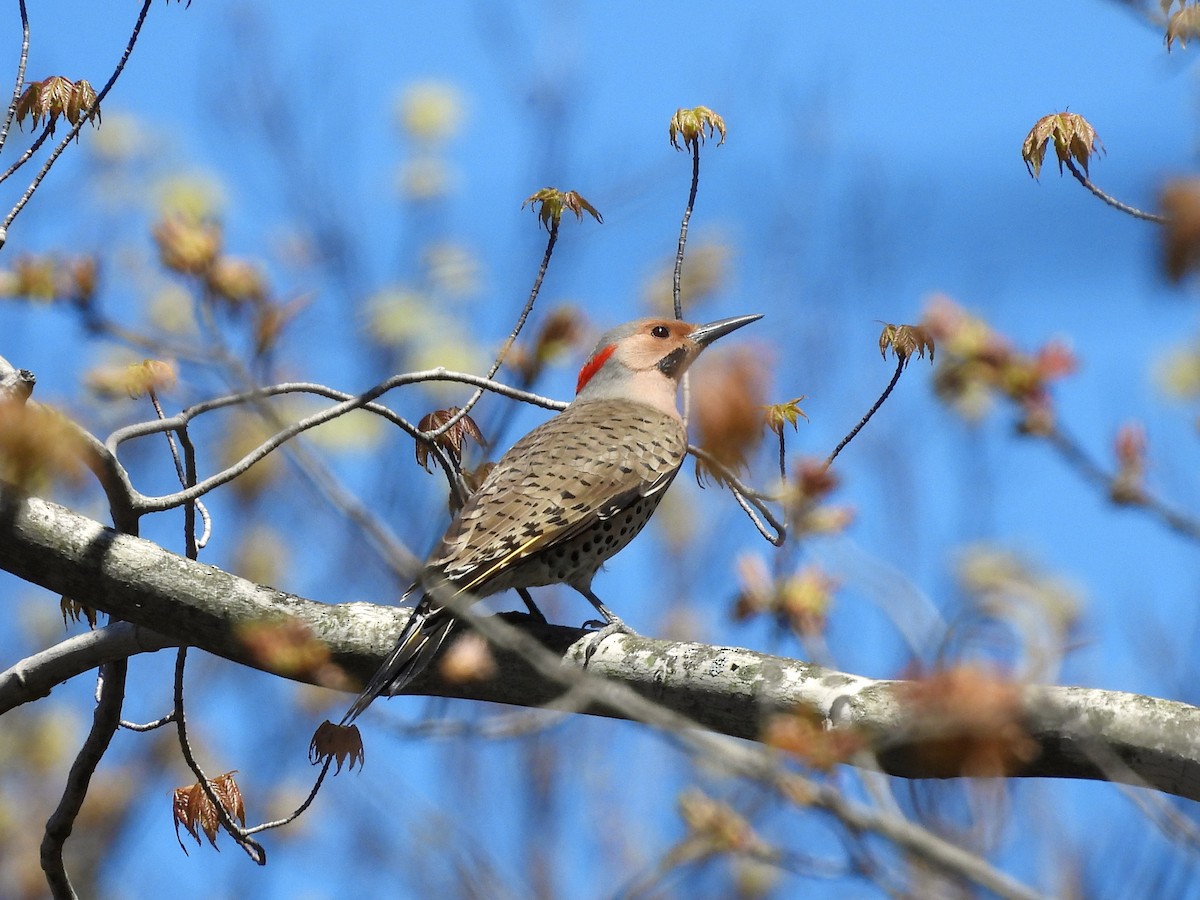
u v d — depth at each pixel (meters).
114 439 9.39
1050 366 7.83
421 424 10.84
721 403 5.55
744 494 7.89
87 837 18.08
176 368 8.66
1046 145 8.78
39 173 9.30
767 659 9.14
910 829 5.59
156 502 9.61
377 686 9.27
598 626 11.05
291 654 7.53
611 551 11.62
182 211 7.36
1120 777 7.92
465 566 10.55
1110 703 8.30
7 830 18.28
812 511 7.43
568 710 7.18
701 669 9.23
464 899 14.62
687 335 13.43
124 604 9.76
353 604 9.91
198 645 9.83
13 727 18.98
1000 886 5.41
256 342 6.47
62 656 10.23
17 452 6.30
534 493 11.06
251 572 17.08
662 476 11.81
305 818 16.77
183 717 9.90
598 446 11.62
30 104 9.30
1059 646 5.95
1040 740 8.34
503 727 8.84
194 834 9.59
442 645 9.84
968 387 7.94
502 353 10.08
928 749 5.86
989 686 5.73
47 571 9.76
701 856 9.33
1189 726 8.15
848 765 6.39
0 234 9.13
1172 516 7.84
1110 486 7.79
